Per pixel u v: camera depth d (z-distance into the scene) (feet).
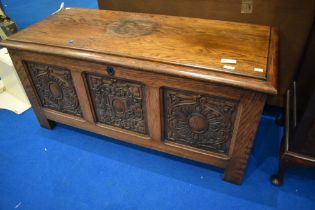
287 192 3.64
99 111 4.03
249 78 2.71
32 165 4.22
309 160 3.29
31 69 4.04
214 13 4.23
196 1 4.20
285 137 3.60
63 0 11.02
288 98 4.28
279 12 3.83
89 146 4.52
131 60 3.10
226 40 3.39
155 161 4.19
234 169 3.57
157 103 3.37
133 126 3.91
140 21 4.06
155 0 4.48
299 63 4.08
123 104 3.68
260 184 3.76
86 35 3.72
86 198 3.71
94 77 3.58
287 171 3.92
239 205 3.52
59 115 4.47
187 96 3.14
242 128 3.08
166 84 3.11
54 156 4.37
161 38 3.52
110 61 3.15
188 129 3.49
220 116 3.14
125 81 3.38
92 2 10.68
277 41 3.37
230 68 2.84
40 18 9.52
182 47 3.28
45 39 3.68
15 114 5.32
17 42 3.71
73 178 4.00
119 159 4.26
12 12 10.09
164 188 3.79
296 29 3.89
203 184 3.81
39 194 3.79
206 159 3.68
